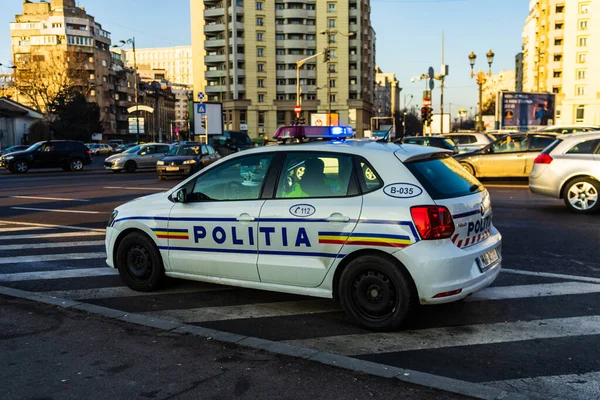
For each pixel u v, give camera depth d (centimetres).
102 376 386
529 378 371
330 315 514
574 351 418
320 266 477
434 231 435
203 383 371
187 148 2352
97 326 493
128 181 2178
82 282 652
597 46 8038
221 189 541
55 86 7906
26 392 362
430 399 343
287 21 9350
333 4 9356
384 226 446
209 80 9719
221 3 9375
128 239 599
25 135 6394
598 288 583
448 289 437
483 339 445
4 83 8144
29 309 547
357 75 9544
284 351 423
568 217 1029
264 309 538
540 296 559
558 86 9206
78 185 2033
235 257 522
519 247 786
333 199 473
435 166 485
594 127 2450
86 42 10088
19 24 9925
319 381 371
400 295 448
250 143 3719
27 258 788
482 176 1623
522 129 4591
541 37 9506
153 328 484
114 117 10825
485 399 341
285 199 498
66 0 10394
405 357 411
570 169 1071
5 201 1542
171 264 570
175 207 564
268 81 9419
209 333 466
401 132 10188
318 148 498
